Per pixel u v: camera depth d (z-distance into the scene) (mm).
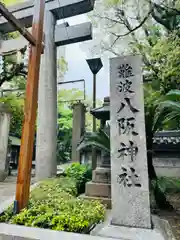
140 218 2818
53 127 6410
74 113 9500
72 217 2928
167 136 8602
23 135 3422
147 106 4883
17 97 11250
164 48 5898
